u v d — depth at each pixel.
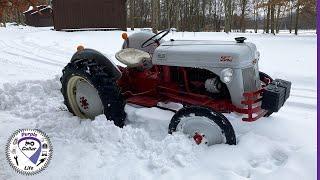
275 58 11.23
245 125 4.29
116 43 16.42
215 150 3.73
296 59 10.91
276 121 4.43
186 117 3.89
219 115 3.75
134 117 4.65
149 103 4.62
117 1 26.78
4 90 6.04
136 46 5.41
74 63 4.60
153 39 5.31
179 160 3.57
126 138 4.04
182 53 4.28
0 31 23.53
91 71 4.42
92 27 26.41
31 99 5.61
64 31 24.55
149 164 3.58
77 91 4.79
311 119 5.19
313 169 3.37
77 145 4.05
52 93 5.87
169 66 4.55
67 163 3.71
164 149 3.78
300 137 4.08
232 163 3.53
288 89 4.25
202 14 45.16
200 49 4.20
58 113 5.03
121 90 4.74
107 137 4.09
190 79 4.47
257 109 4.09
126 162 3.63
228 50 4.03
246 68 4.08
